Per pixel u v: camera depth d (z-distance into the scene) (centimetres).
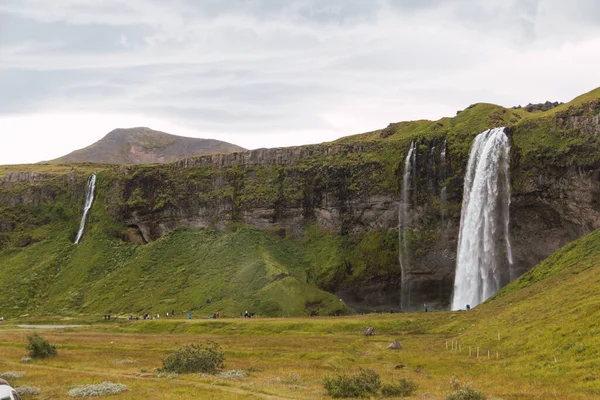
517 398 3328
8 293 15500
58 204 19488
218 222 16900
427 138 14950
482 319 7238
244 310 12356
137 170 18625
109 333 9925
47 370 5312
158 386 4188
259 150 17700
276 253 15688
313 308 12662
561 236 12075
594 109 11931
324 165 16638
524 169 12450
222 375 4769
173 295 13925
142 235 17750
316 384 4316
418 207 14588
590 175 11444
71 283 15888
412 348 6569
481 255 12988
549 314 5434
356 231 15725
